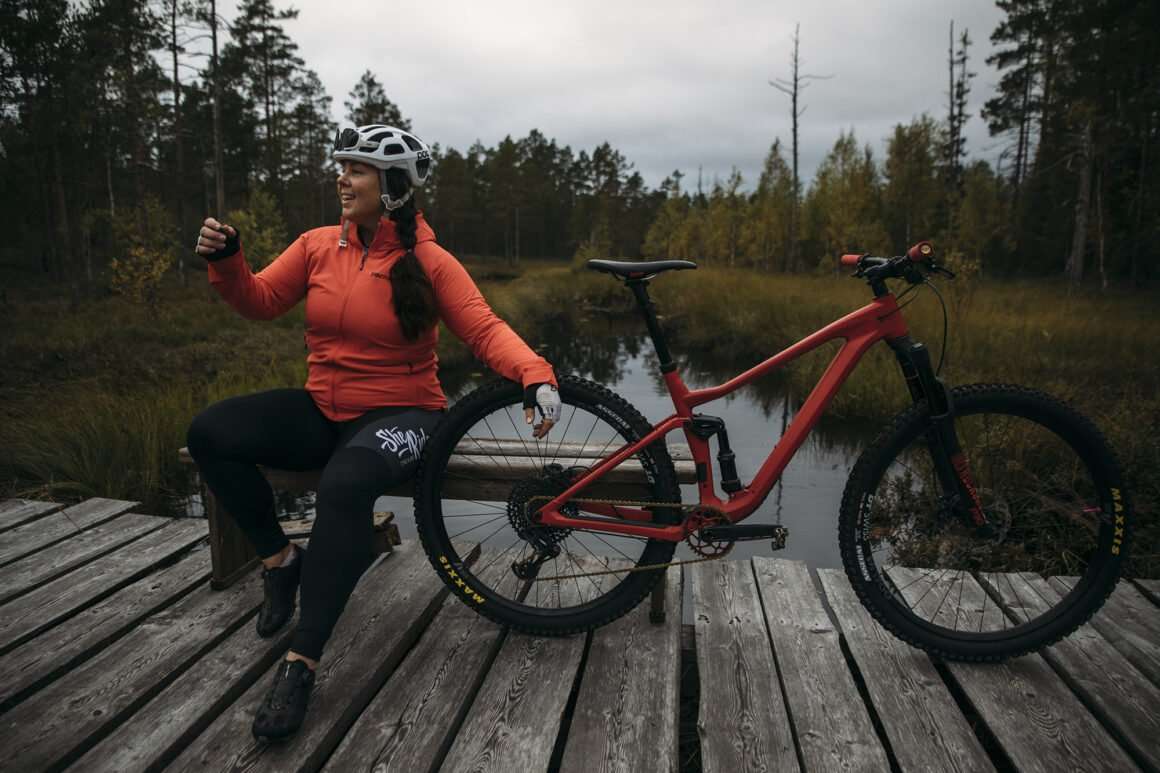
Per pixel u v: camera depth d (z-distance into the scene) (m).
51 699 1.77
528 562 1.99
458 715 1.74
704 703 1.80
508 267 56.31
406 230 1.88
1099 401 5.56
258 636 2.06
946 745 1.65
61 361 8.17
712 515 1.88
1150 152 21.94
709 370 10.24
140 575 2.57
